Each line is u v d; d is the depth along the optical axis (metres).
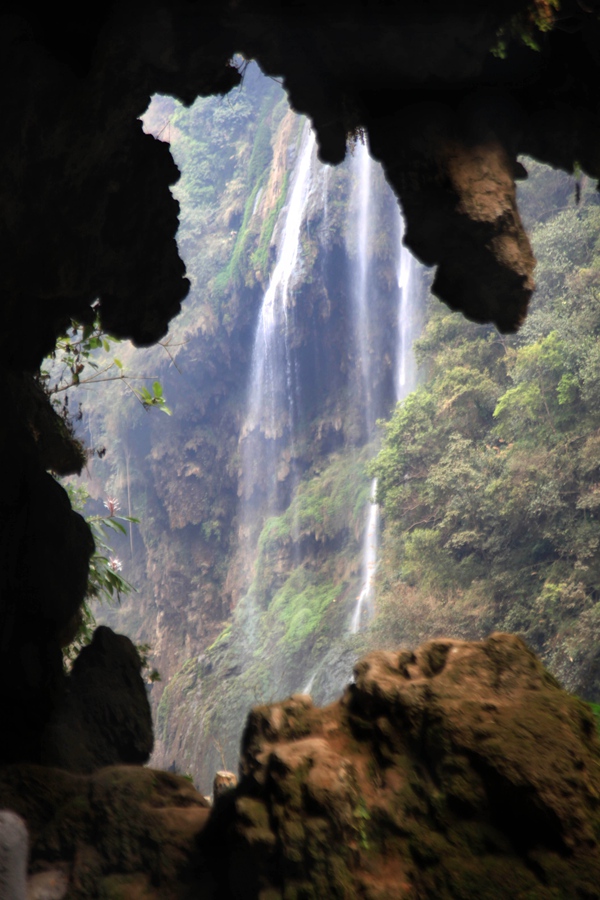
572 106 5.99
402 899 2.25
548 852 2.24
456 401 29.42
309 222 44.97
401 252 42.47
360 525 41.75
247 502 50.56
